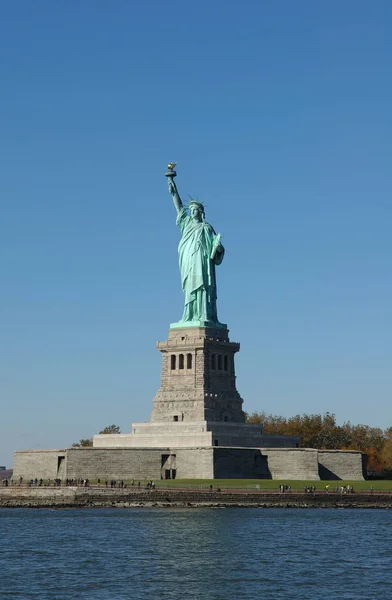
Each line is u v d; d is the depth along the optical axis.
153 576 133.38
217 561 146.25
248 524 194.50
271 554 153.75
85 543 164.75
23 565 141.75
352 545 164.50
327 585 127.25
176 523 195.25
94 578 131.50
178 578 132.00
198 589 124.50
